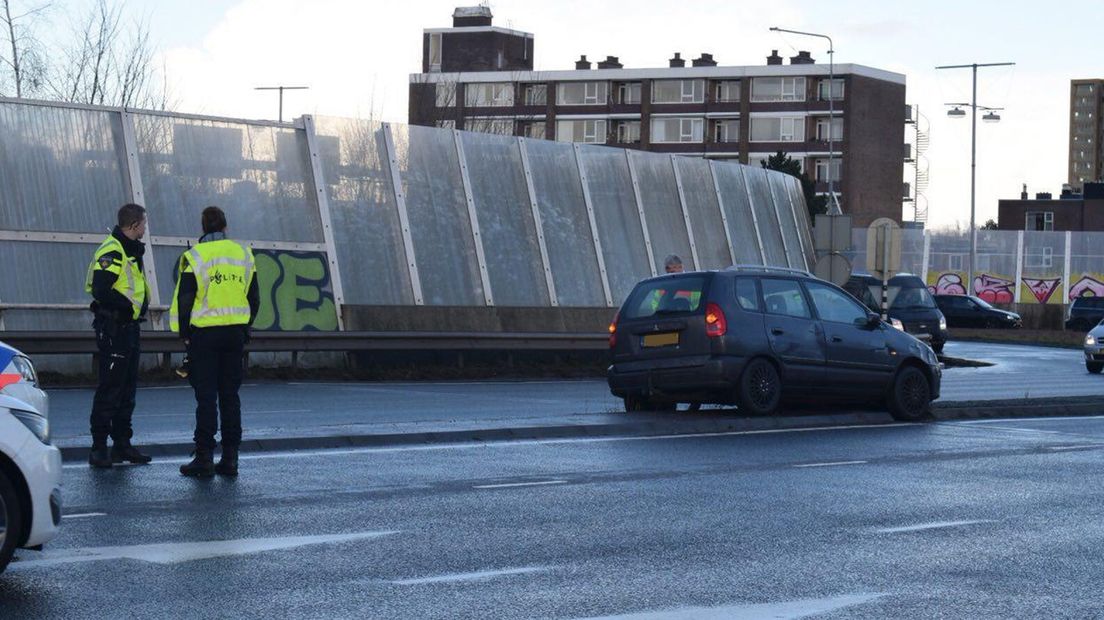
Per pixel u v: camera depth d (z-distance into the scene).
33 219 24.16
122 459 12.51
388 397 21.17
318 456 13.23
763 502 10.71
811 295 17.95
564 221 32.16
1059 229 127.50
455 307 28.72
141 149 25.73
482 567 8.05
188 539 8.77
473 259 29.94
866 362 17.97
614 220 33.34
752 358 17.14
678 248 34.94
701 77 121.50
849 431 16.55
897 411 18.25
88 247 24.62
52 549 8.38
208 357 11.75
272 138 27.52
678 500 10.74
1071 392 26.89
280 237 26.92
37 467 7.40
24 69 36.47
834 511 10.31
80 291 24.39
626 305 17.97
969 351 48.59
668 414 17.06
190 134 26.39
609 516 9.93
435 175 29.95
